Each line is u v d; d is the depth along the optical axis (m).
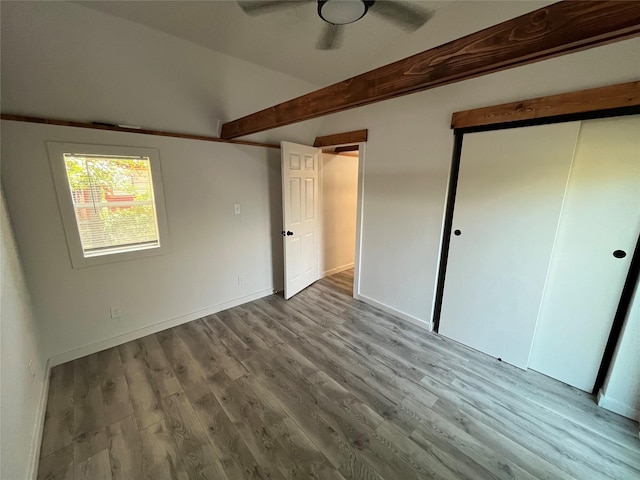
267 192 3.48
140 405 1.86
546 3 1.76
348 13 1.23
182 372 2.19
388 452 1.56
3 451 1.12
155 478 1.41
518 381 2.13
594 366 1.97
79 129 2.13
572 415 1.82
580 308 1.98
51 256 2.14
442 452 1.56
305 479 1.41
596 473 1.46
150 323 2.74
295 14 1.85
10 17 1.52
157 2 1.68
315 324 2.97
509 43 1.08
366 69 2.71
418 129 2.63
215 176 2.98
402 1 1.23
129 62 2.03
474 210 2.35
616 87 1.63
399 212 2.93
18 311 1.65
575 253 1.95
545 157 1.95
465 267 2.48
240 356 2.40
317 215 3.94
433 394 1.99
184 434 1.65
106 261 2.41
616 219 1.78
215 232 3.08
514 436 1.67
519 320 2.23
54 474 1.42
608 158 1.76
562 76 1.82
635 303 1.68
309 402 1.91
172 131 2.62
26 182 1.98
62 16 1.64
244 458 1.51
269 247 3.64
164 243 2.71
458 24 2.10
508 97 2.06
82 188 2.26
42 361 2.07
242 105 2.85
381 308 3.30
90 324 2.40
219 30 2.01
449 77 1.26
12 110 1.88
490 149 2.19
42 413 1.73
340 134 3.41
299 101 2.00
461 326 2.60
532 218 2.06
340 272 4.70
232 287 3.34
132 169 2.47
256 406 1.86
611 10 0.87
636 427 1.73
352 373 2.21
